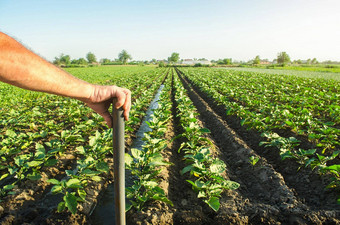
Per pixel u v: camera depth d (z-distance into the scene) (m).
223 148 6.56
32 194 4.19
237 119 8.76
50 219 3.49
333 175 4.22
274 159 5.59
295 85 17.19
